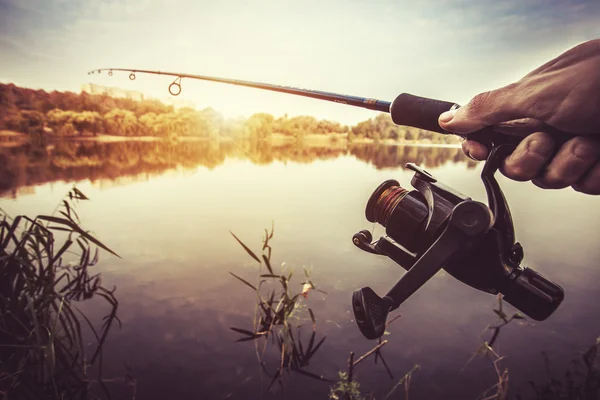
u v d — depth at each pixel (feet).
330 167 43.34
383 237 3.45
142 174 34.01
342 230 15.72
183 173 35.45
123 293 10.00
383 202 3.44
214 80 7.01
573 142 2.25
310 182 29.58
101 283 10.57
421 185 3.20
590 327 8.39
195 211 18.94
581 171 2.31
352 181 30.12
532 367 7.15
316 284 10.55
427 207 3.13
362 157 62.18
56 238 13.99
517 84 2.39
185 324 8.51
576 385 6.56
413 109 3.35
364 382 6.84
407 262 3.21
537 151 2.37
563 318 8.79
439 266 2.66
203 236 14.71
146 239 14.23
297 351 7.53
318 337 8.21
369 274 11.23
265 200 21.84
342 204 20.77
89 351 7.70
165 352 7.61
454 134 3.13
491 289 2.99
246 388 6.73
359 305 2.73
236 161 52.80
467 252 2.84
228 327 8.48
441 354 7.63
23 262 7.27
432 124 3.28
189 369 7.12
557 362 7.27
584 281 10.71
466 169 42.65
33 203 19.85
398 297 2.74
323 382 6.86
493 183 2.80
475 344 7.93
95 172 34.01
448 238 2.65
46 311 7.54
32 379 6.40
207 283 10.57
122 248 13.17
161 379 6.89
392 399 6.41
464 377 6.97
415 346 7.90
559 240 14.64
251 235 14.90
